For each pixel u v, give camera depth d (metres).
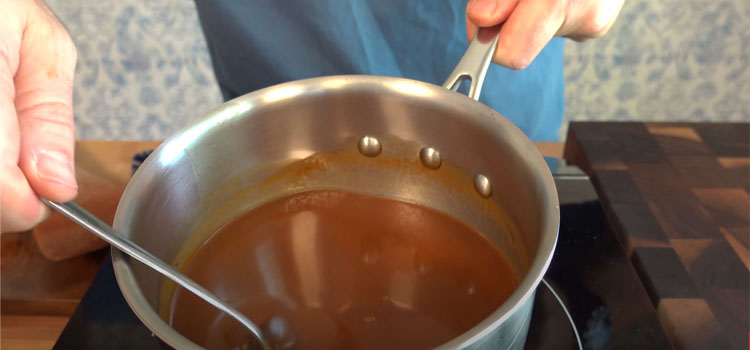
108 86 0.83
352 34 0.41
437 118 0.27
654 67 0.81
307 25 0.41
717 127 0.42
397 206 0.31
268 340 0.25
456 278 0.28
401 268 0.28
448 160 0.28
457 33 0.41
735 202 0.36
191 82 0.83
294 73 0.43
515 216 0.26
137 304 0.19
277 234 0.30
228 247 0.29
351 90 0.28
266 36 0.41
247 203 0.30
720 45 0.79
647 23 0.78
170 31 0.78
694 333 0.29
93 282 0.29
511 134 0.25
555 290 0.29
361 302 0.27
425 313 0.26
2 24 0.22
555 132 0.50
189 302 0.26
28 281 0.32
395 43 0.41
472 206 0.29
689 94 0.83
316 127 0.29
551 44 0.44
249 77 0.44
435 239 0.30
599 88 0.84
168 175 0.25
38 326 0.31
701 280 0.31
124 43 0.79
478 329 0.18
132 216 0.22
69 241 0.32
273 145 0.29
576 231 0.32
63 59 0.24
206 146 0.26
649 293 0.31
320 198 0.31
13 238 0.34
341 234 0.30
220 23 0.41
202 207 0.28
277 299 0.27
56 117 0.22
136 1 0.76
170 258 0.26
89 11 0.77
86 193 0.34
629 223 0.34
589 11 0.31
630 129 0.42
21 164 0.20
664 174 0.38
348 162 0.31
